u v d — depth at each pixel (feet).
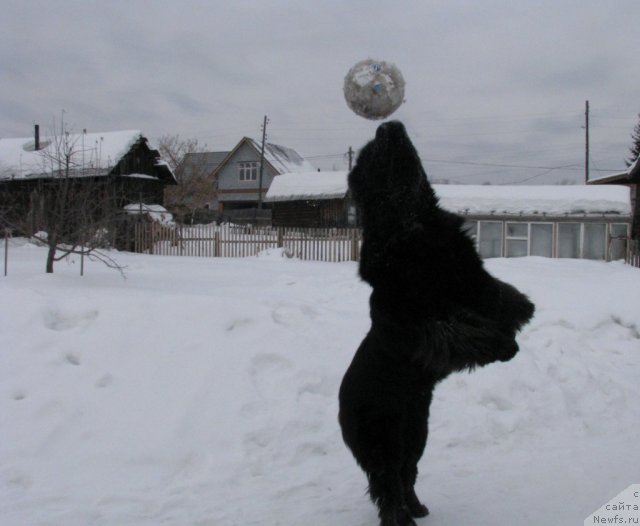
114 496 14.82
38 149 109.81
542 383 22.57
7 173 101.45
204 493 15.29
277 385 20.57
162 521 13.65
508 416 20.58
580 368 24.64
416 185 10.96
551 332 31.09
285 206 140.87
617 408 22.27
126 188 107.04
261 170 191.62
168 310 22.85
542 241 86.17
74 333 21.50
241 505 14.58
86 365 20.11
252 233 91.97
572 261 63.00
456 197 88.63
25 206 93.86
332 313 27.02
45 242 40.78
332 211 132.67
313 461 17.65
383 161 10.94
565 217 84.28
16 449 16.57
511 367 22.94
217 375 20.12
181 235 95.81
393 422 12.32
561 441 19.58
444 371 11.38
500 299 11.36
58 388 18.93
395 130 10.93
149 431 17.65
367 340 12.83
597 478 15.96
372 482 12.29
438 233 11.05
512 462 17.51
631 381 25.29
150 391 19.21
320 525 13.44
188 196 163.63
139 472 16.25
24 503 14.35
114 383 19.48
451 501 14.60
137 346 21.02
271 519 13.75
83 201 44.21
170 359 20.63
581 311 33.22
